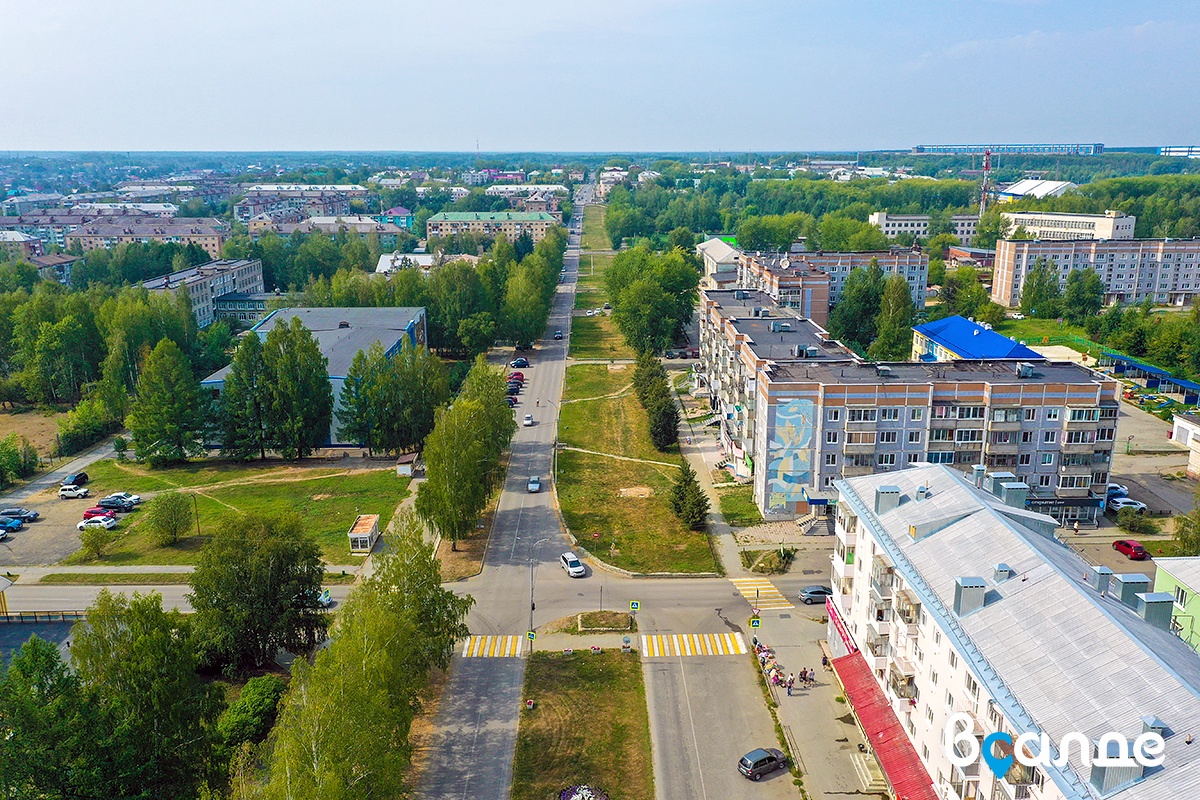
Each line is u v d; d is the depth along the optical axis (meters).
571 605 93.44
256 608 77.00
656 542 108.88
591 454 145.00
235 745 67.44
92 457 148.62
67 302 184.00
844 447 110.56
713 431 155.38
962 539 63.66
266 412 143.00
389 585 72.31
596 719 73.88
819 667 81.44
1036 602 53.97
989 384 108.25
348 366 157.00
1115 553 103.62
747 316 157.00
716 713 74.62
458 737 71.50
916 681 62.56
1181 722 42.38
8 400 179.12
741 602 93.75
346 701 52.50
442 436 105.00
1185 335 182.75
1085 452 109.25
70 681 56.22
